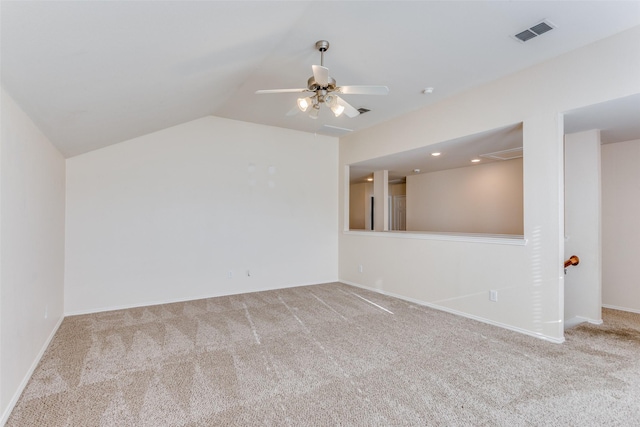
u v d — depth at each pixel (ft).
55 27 4.78
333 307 13.62
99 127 10.44
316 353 8.97
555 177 9.70
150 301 13.99
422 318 12.10
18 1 3.96
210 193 15.43
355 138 18.21
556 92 9.61
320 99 8.91
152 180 14.10
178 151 14.69
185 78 9.29
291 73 10.77
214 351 9.11
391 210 29.63
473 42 8.80
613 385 7.24
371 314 12.61
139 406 6.46
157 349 9.24
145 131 13.42
